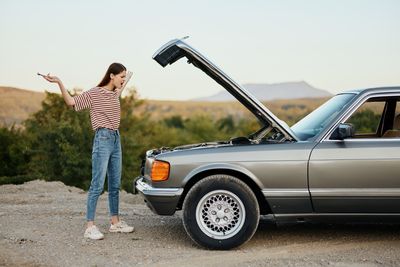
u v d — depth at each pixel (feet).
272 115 18.58
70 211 25.67
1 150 127.24
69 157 106.63
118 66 19.36
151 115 189.98
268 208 19.66
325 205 18.29
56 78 18.51
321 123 19.58
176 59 19.93
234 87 18.37
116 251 18.15
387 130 20.02
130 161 120.16
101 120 19.31
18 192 33.47
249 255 17.70
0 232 20.75
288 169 18.25
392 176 18.15
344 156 18.24
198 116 271.90
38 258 17.13
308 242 19.70
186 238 20.30
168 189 18.60
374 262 16.78
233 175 18.84
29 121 119.44
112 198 20.90
